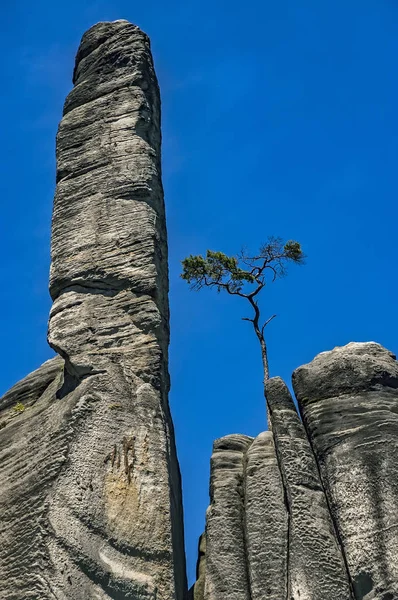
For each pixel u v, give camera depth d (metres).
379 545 22.97
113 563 23.06
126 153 30.14
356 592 22.73
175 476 26.56
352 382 26.03
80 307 27.45
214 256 37.66
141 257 28.03
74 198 29.64
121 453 24.66
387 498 23.56
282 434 25.50
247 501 24.97
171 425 27.53
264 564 23.69
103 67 32.44
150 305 27.27
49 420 25.44
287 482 24.55
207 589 23.86
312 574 22.95
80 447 24.44
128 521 23.75
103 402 25.33
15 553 22.78
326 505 24.20
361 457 24.41
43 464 24.17
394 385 26.03
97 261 28.11
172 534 24.20
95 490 23.89
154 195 29.53
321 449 24.97
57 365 28.27
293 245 37.97
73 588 22.36
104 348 26.61
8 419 27.12
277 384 26.69
